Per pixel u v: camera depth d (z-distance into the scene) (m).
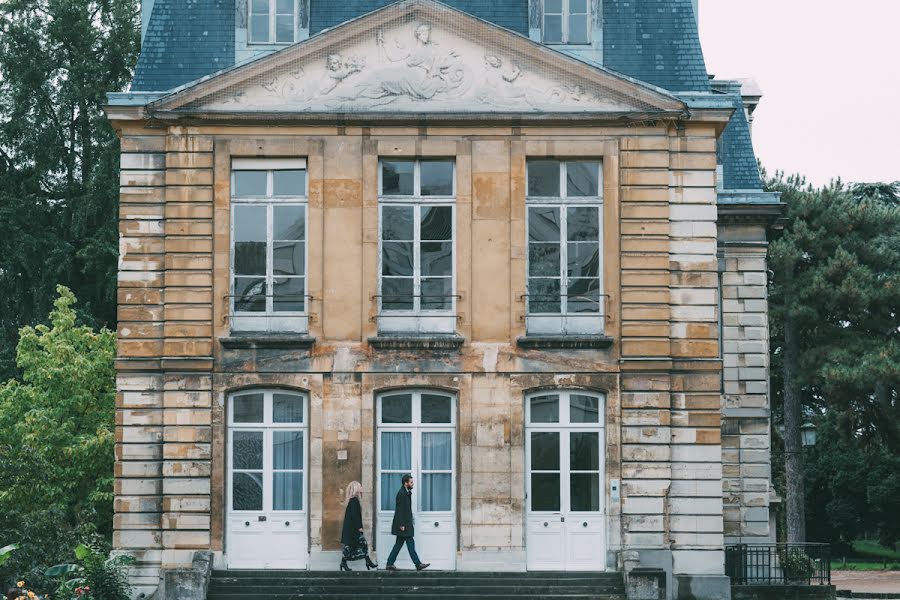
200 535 32.28
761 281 40.62
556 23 35.00
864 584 56.16
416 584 31.64
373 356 32.81
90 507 40.44
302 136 33.22
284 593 31.11
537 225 33.44
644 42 34.91
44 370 42.19
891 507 79.19
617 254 33.09
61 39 55.56
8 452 35.22
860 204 58.34
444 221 33.38
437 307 33.16
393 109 33.12
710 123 33.22
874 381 53.78
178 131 33.09
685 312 33.06
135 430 32.66
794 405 58.66
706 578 32.38
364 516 32.53
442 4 33.12
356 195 33.19
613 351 32.88
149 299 32.91
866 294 55.34
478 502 32.56
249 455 32.84
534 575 32.06
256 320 33.03
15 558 31.97
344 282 33.03
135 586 32.22
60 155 54.78
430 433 33.00
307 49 33.09
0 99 55.00
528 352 32.88
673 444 32.75
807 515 82.75
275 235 33.28
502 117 33.06
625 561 31.80
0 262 53.44
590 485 32.88
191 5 34.97
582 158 33.44
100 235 53.25
